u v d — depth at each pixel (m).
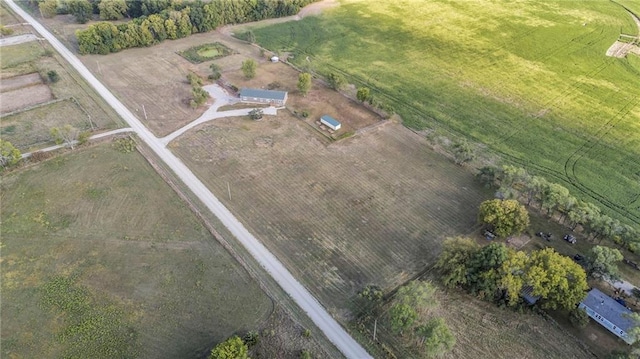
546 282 61.31
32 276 66.81
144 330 60.16
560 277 60.66
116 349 57.81
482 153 95.88
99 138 96.00
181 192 82.75
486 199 84.44
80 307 62.75
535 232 76.69
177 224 76.31
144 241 73.00
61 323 60.69
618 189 86.44
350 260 71.38
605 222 72.38
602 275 66.38
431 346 54.66
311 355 57.62
